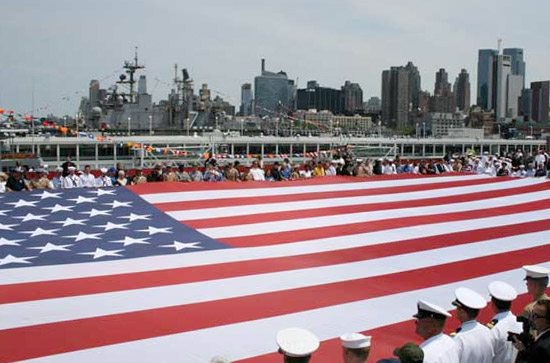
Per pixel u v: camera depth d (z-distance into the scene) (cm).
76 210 1791
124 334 972
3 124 4391
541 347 643
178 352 918
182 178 2491
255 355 920
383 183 2566
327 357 924
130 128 6562
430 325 697
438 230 1862
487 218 2058
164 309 1090
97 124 6900
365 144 6869
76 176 2305
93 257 1388
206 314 1076
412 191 2452
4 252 1388
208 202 1986
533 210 2206
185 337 974
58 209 1786
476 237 1791
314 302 1173
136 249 1476
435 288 1308
